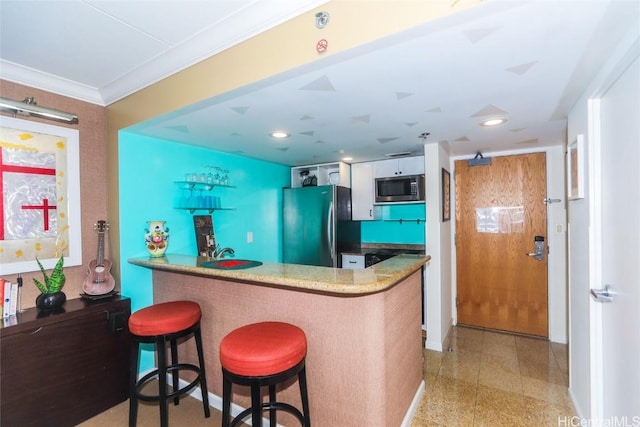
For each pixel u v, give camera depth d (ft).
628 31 3.69
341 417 5.34
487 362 8.82
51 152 6.59
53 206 6.61
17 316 5.80
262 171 12.14
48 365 5.77
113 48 5.33
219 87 5.14
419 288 7.39
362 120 7.16
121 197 7.39
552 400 6.95
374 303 5.05
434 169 9.61
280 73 4.47
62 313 6.00
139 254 7.74
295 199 12.57
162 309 6.12
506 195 10.94
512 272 10.91
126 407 6.79
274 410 5.41
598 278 5.36
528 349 9.63
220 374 6.73
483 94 5.65
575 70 4.73
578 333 6.30
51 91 6.59
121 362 6.93
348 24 3.91
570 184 6.59
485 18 3.41
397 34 3.66
